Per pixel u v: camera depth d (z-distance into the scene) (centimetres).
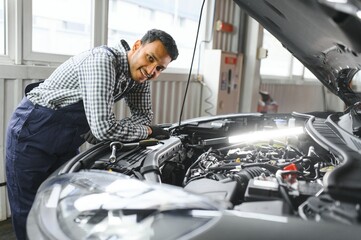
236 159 146
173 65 369
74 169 118
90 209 89
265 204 89
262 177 109
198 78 384
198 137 184
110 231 82
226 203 86
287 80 579
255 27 416
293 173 112
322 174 124
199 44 389
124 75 158
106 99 140
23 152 154
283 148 161
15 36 230
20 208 162
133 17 316
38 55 245
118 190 95
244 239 73
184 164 159
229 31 412
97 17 278
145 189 93
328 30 129
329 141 131
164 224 82
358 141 121
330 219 77
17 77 230
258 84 441
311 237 72
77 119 155
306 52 165
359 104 165
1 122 227
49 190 103
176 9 360
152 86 333
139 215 85
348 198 83
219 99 385
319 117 200
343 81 173
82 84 144
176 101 366
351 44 127
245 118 209
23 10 230
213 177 120
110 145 139
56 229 84
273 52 541
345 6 105
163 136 162
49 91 155
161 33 148
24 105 160
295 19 137
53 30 255
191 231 79
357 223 74
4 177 234
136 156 135
